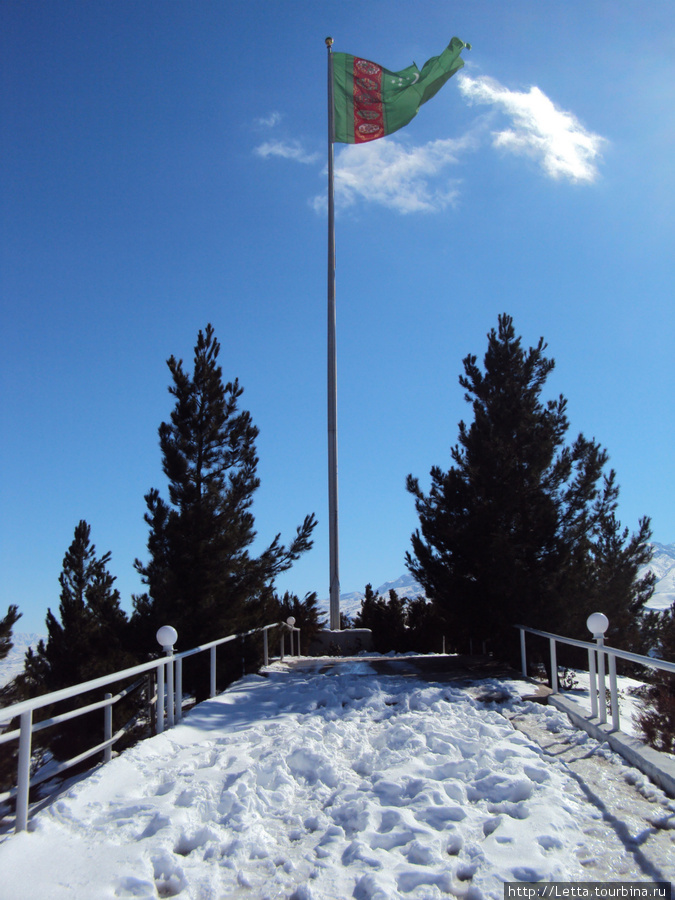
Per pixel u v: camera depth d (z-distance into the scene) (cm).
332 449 1830
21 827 461
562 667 1338
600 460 1298
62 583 1636
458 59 1873
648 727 844
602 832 466
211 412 1377
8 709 445
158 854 422
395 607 2089
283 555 1388
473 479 1313
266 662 1337
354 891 390
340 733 722
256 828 474
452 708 821
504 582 1225
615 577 1780
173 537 1293
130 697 1377
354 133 1925
